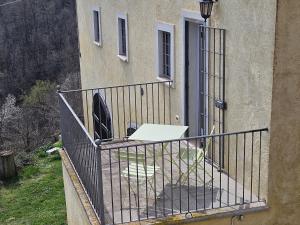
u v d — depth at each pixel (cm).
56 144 1697
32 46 4125
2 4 4075
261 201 625
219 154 672
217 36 697
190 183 696
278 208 625
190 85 840
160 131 693
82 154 696
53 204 1170
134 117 1163
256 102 617
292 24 566
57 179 1334
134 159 689
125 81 1204
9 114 3042
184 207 627
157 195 668
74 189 759
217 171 727
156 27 941
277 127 596
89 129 1627
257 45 602
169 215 598
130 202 596
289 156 612
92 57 1522
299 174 622
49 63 4125
